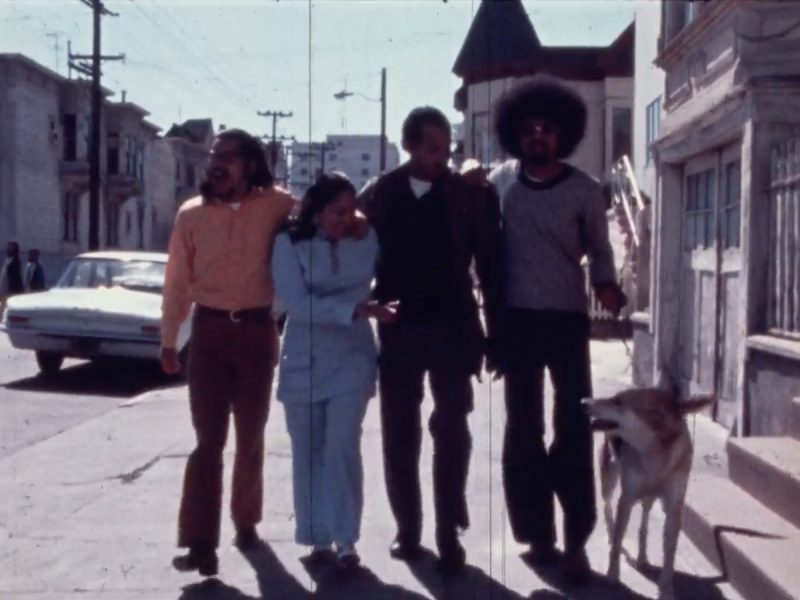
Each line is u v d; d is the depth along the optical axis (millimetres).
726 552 6297
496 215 6406
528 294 6371
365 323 6484
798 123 9000
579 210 6348
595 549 7023
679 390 6164
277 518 7621
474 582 6258
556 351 6367
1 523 7590
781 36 9180
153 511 7914
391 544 6957
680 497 5949
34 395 14617
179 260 6426
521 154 6547
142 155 60344
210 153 6441
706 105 10469
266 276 6441
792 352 8055
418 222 6352
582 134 6477
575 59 29844
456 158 19797
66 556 6824
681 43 11305
